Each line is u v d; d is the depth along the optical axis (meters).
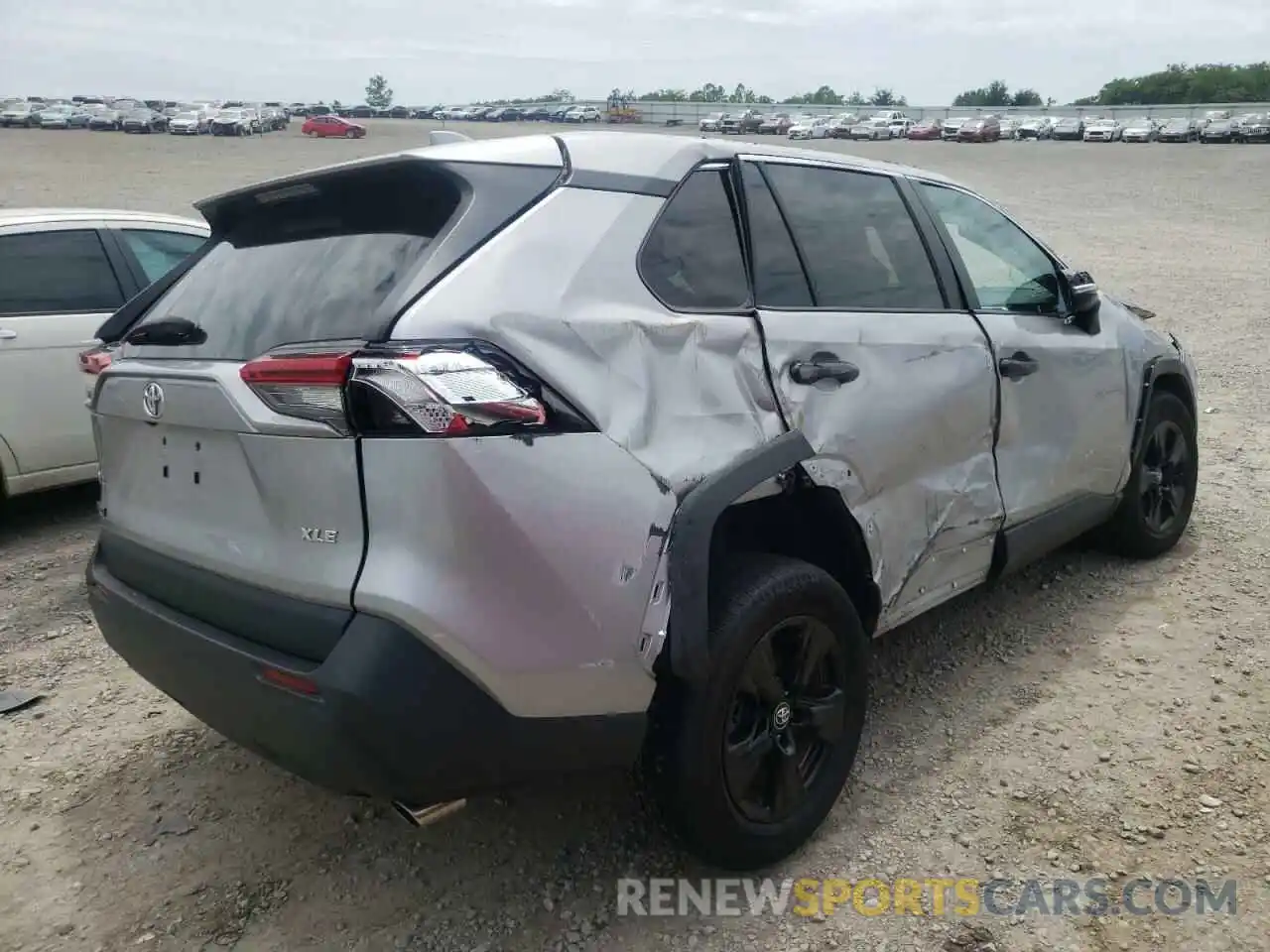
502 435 2.18
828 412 2.87
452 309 2.22
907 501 3.18
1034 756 3.30
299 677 2.17
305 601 2.24
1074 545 5.04
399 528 2.13
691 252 2.73
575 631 2.25
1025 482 3.76
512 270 2.34
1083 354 4.09
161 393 2.53
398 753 2.13
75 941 2.64
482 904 2.72
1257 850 2.82
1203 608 4.31
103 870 2.91
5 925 2.70
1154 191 28.89
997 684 3.76
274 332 2.46
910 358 3.21
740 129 64.19
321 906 2.73
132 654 2.70
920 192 3.65
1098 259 17.05
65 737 3.65
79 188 26.25
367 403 2.15
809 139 59.81
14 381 5.59
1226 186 30.02
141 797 3.26
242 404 2.30
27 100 71.06
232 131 58.41
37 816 3.18
